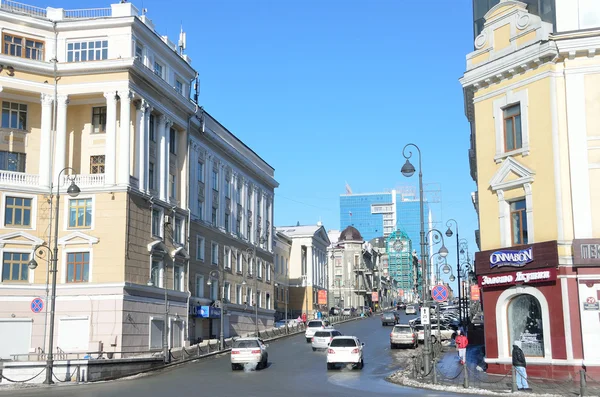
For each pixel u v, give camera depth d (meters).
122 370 36.34
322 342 51.91
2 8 47.62
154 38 51.44
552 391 24.44
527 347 30.06
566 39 29.30
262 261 82.38
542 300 29.20
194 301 58.91
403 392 25.38
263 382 30.61
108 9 50.00
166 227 52.25
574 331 28.00
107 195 46.53
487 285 31.64
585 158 29.05
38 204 47.06
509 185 31.25
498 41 32.66
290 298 102.62
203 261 62.12
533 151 30.38
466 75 33.66
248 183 79.00
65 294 45.84
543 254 29.00
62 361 33.34
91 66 47.09
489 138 32.75
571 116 29.44
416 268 132.88
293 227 110.75
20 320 45.22
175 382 31.31
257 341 39.19
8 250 45.69
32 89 47.22
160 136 52.28
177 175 56.41
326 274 115.62
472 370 32.88
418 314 121.44
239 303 72.00
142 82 49.03
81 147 49.22
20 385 31.69
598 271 28.03
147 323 48.00
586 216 28.70
